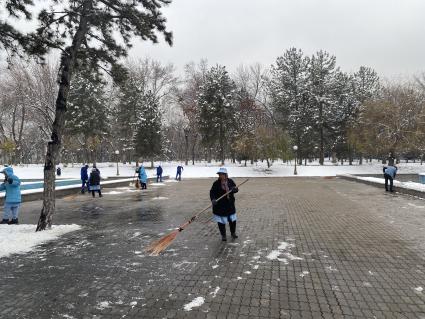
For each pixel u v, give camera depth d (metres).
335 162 55.34
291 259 6.34
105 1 9.55
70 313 4.24
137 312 4.25
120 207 13.67
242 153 48.75
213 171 46.25
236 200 15.69
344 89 53.75
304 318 4.06
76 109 47.44
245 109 54.22
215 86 47.94
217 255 6.62
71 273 5.68
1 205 14.13
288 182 29.17
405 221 10.05
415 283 5.14
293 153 45.69
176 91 59.38
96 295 4.77
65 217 11.29
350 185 24.52
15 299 4.66
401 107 42.91
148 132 48.94
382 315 4.13
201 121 48.16
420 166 49.59
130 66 54.19
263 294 4.75
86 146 51.75
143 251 6.98
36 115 40.03
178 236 8.28
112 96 51.69
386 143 42.50
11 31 8.25
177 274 5.57
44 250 7.11
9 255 6.76
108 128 50.75
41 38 8.83
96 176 17.61
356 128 46.62
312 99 50.06
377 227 9.21
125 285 5.12
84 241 7.88
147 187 24.23
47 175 8.97
